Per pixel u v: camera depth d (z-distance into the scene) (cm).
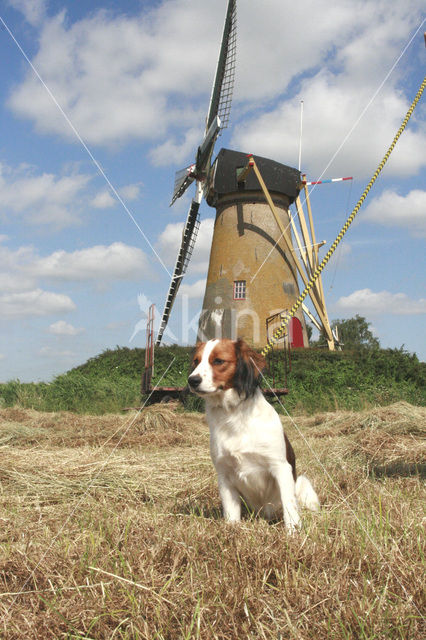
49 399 1725
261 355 432
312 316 2972
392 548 300
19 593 274
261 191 2984
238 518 426
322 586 268
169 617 248
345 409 1459
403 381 1873
